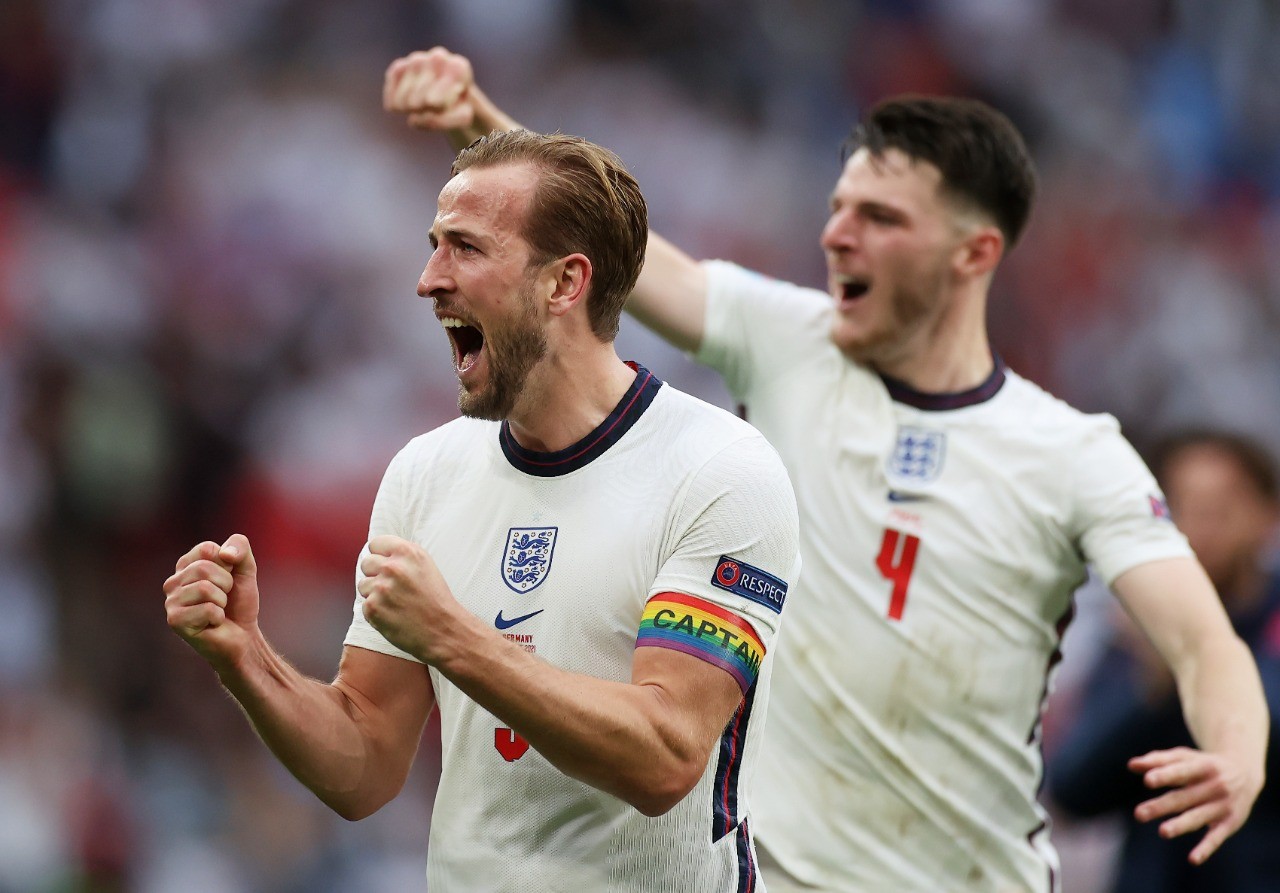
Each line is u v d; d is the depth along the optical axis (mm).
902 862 12156
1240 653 11828
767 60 45844
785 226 44750
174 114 37594
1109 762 15375
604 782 8016
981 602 12242
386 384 35312
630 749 7918
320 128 38406
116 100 37375
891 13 48031
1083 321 46656
